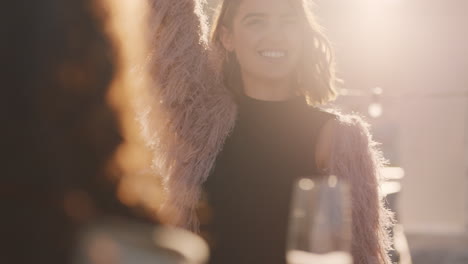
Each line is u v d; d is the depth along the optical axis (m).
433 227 11.16
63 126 0.72
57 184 0.70
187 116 2.31
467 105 10.99
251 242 2.19
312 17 2.45
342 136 2.29
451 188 11.23
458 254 10.20
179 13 2.38
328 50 2.47
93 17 0.74
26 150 0.70
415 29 10.91
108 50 0.75
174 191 2.25
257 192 2.23
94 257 0.71
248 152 2.27
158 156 2.29
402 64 10.88
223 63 2.45
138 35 0.93
